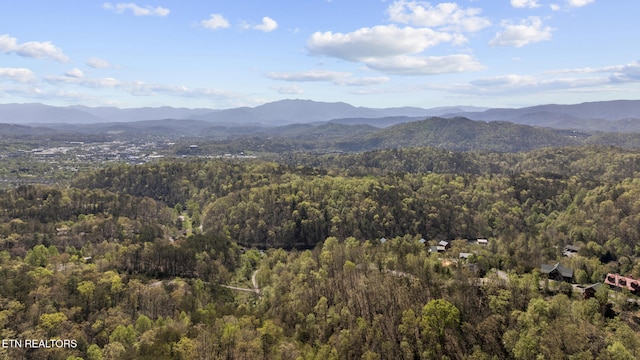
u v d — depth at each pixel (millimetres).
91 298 133375
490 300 119562
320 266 163000
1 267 154875
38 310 120750
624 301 117312
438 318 112688
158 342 106125
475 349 106688
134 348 106625
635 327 108000
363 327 116312
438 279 133750
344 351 110375
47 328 113750
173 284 157625
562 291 124688
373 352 108812
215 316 123875
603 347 98062
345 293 133875
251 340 108562
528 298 118312
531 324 105500
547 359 97750
